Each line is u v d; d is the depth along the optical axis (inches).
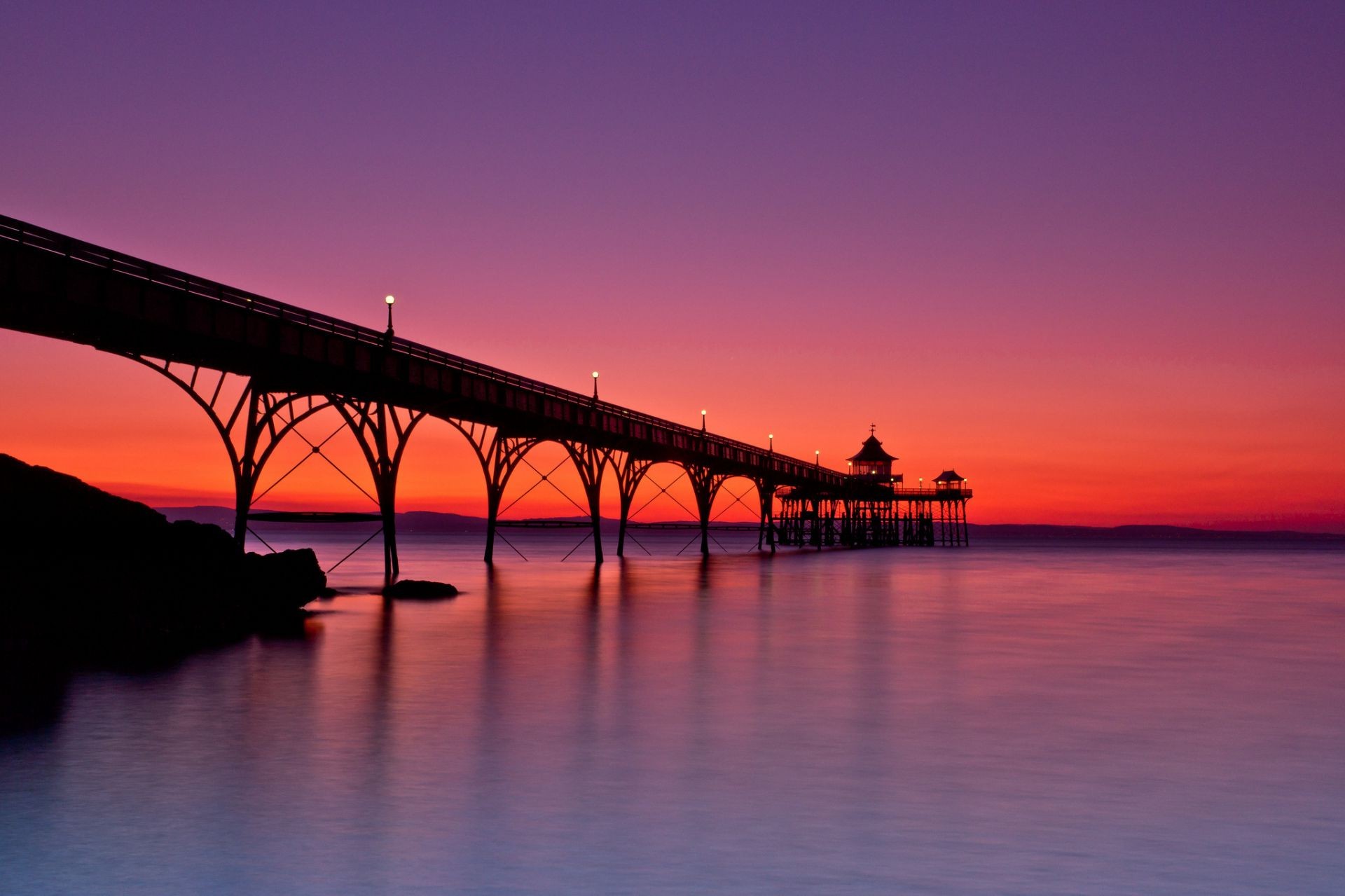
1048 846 389.1
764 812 428.1
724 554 3796.8
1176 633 1173.1
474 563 3046.3
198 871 355.6
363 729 572.7
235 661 808.9
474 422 2097.7
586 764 502.0
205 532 1109.1
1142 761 521.3
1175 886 350.9
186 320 1110.4
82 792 443.2
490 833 397.1
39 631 866.1
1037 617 1355.8
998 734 583.2
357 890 340.8
